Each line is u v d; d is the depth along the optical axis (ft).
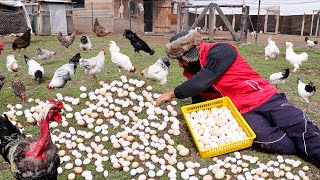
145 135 8.03
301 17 41.88
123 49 21.98
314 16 40.29
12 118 8.84
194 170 6.79
